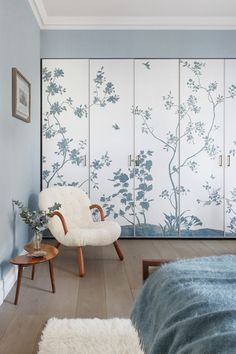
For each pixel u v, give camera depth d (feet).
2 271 7.47
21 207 7.91
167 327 3.13
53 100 12.39
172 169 12.66
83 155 12.51
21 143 9.32
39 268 9.23
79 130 12.48
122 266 9.47
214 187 12.72
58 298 7.22
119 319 6.13
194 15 12.09
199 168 12.67
